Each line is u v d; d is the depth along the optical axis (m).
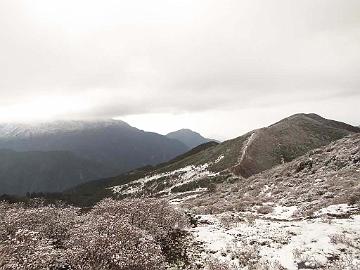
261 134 109.62
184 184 89.50
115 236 13.88
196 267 14.91
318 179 34.78
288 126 121.25
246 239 17.70
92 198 134.75
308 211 23.48
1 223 16.47
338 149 43.94
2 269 11.56
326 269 13.68
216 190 55.88
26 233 14.23
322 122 144.00
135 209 18.38
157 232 17.67
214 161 104.81
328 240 16.48
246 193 40.66
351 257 14.45
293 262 14.72
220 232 19.23
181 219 20.27
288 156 97.94
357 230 17.50
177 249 17.08
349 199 23.58
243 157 88.00
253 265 14.55
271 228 19.52
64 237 17.36
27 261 12.14
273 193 35.31
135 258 12.88
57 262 13.58
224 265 14.62
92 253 12.99
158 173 142.62
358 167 35.50
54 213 19.31
